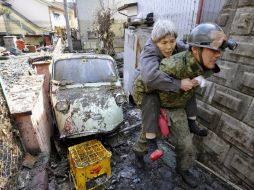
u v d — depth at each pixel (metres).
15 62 7.50
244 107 2.22
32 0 27.75
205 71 1.69
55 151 3.33
